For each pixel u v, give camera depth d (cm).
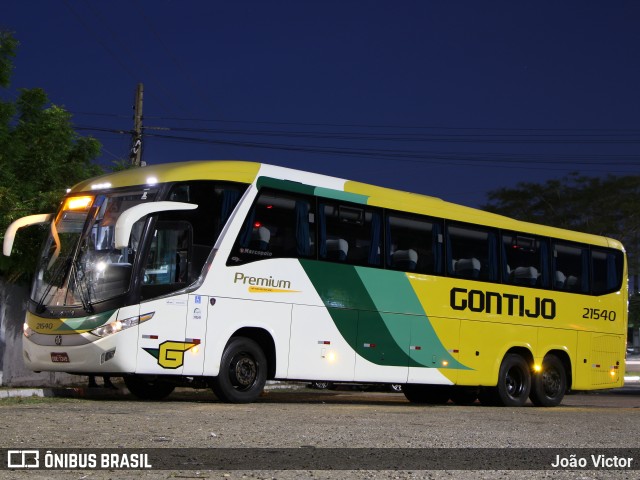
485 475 719
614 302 2144
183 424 1004
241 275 1414
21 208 1662
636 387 3984
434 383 1711
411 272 1689
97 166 2003
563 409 1777
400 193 1717
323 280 1530
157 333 1317
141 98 2948
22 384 1770
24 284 1780
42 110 1866
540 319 1950
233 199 1421
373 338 1603
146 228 1328
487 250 1859
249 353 1430
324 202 1554
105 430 917
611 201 5794
